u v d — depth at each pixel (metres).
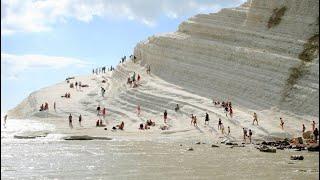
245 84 83.00
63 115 90.06
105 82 117.12
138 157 45.34
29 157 44.00
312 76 76.69
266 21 91.00
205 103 80.06
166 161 43.03
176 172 37.03
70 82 126.69
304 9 87.38
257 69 83.62
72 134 65.19
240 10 96.44
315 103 73.00
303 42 82.88
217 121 71.94
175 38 98.88
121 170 37.66
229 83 85.19
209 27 96.19
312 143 58.50
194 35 98.25
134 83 94.50
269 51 85.19
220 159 45.06
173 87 90.19
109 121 82.56
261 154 49.56
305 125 69.69
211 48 91.75
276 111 75.69
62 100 102.12
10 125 78.38
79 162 41.56
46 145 53.47
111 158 44.34
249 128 66.88
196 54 93.75
